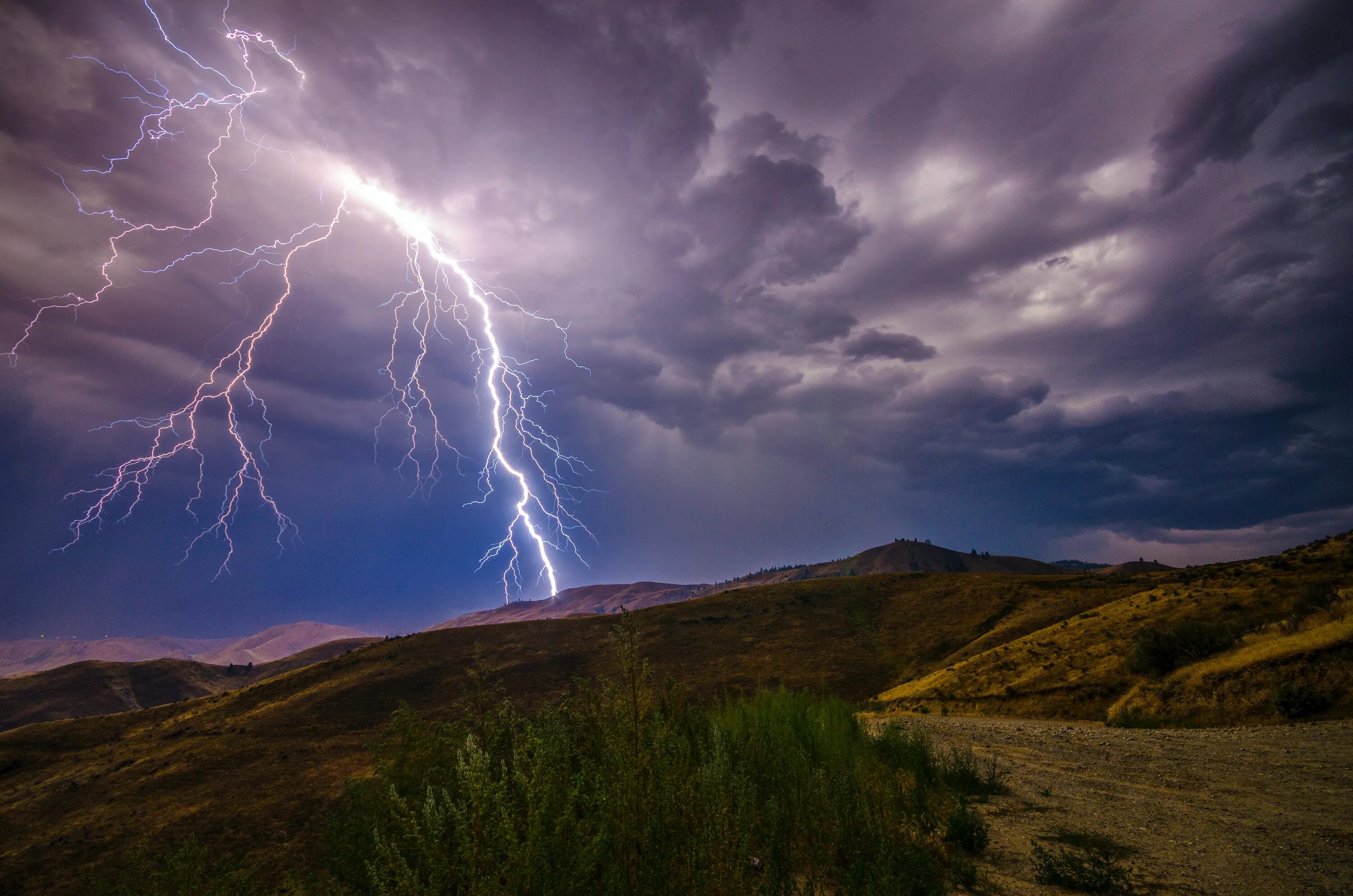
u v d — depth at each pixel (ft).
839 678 173.37
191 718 163.94
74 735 160.15
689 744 15.52
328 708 153.28
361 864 11.89
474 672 15.66
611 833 9.86
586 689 16.80
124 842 84.17
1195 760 32.55
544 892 8.39
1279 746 34.06
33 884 76.69
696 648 206.28
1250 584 81.76
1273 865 15.93
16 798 118.93
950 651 182.29
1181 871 15.75
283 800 92.89
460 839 8.68
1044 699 79.05
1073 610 176.04
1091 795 25.53
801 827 14.99
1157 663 67.72
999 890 14.48
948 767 28.07
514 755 11.39
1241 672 52.54
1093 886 14.49
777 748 19.70
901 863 13.32
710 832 10.08
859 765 21.11
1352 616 50.98
